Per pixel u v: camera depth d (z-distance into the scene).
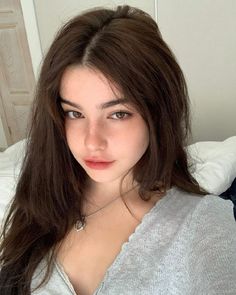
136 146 0.55
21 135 2.65
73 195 0.68
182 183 0.62
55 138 0.65
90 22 0.51
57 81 0.54
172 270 0.53
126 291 0.54
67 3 2.02
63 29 0.54
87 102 0.52
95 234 0.63
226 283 0.44
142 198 0.63
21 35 2.23
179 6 1.74
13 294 0.66
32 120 0.66
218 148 1.37
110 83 0.50
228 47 1.75
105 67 0.49
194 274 0.49
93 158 0.56
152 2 1.80
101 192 0.66
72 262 0.62
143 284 0.53
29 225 0.71
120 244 0.60
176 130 0.57
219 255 0.47
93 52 0.49
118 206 0.64
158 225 0.57
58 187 0.68
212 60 1.81
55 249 0.65
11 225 0.74
